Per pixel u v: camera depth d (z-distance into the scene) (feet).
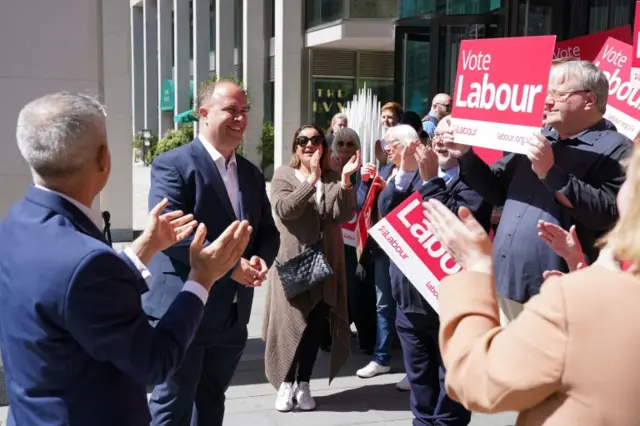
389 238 10.41
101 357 5.72
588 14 24.52
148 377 5.96
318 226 13.78
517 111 8.94
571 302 4.41
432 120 22.40
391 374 16.42
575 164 9.09
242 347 10.55
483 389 4.68
